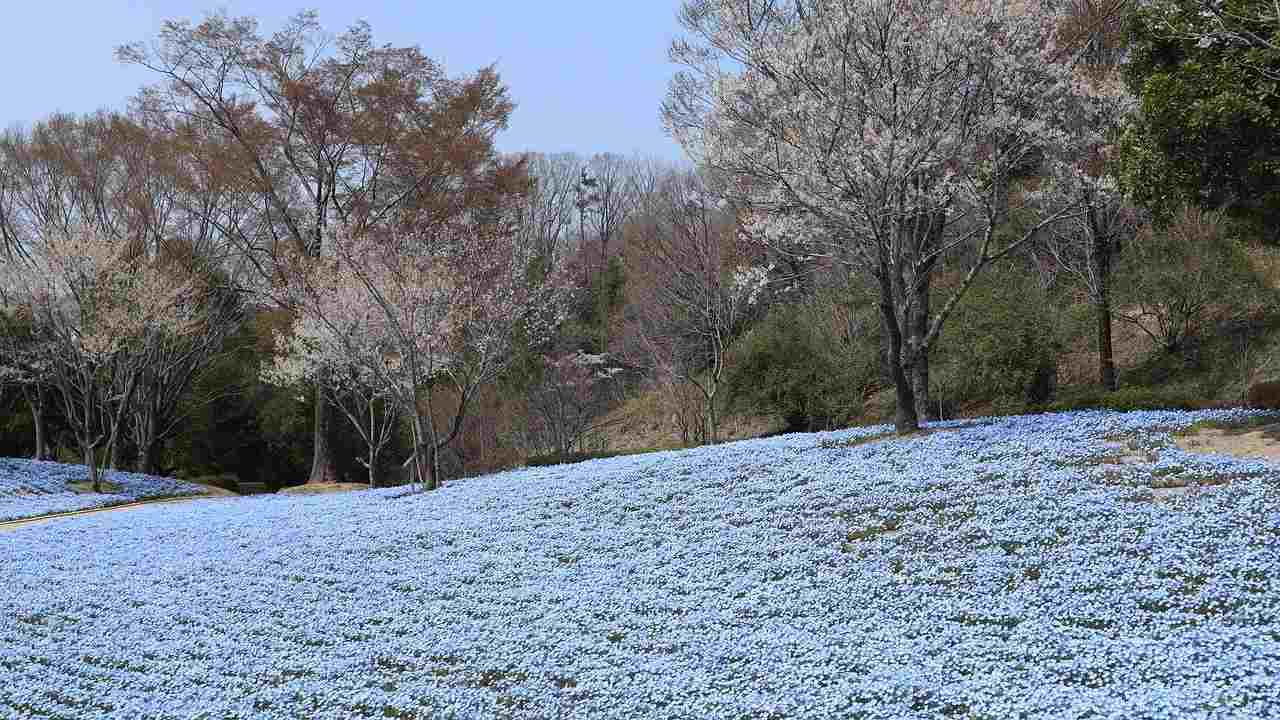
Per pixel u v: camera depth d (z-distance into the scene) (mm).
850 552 13125
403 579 14461
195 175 39125
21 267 33688
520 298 32875
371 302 27234
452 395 35500
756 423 37406
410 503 21859
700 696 8781
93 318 32875
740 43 23797
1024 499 14148
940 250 23125
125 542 19547
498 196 42281
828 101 21547
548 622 11680
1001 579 11078
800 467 18703
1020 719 7461
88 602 14492
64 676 11086
